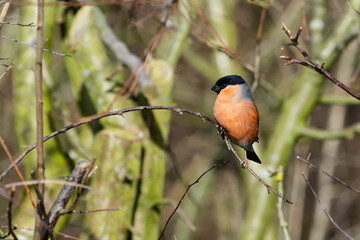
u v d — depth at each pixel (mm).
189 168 18078
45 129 9773
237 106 8641
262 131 17344
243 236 12977
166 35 15922
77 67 10781
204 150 18156
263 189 13047
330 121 16000
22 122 9773
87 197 9398
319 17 13695
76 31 10625
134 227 9891
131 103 10172
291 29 15070
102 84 10297
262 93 17719
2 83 16078
